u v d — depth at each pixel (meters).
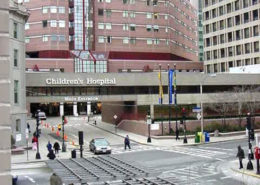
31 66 98.44
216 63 100.25
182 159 35.72
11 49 44.59
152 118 59.19
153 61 107.38
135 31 108.75
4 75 5.25
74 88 61.66
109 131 64.00
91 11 104.75
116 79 63.25
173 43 114.62
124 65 104.56
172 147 45.62
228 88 72.50
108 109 77.31
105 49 106.25
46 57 102.50
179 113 62.91
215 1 100.31
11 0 44.56
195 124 57.22
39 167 33.25
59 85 59.62
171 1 114.12
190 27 132.75
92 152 42.47
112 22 106.94
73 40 103.38
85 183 22.89
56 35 102.81
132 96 64.31
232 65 95.62
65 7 103.44
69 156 39.03
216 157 36.66
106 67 102.62
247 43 91.50
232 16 95.38
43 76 58.94
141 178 24.39
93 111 116.81
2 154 5.20
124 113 68.94
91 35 104.56
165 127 55.34
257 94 64.38
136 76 64.75
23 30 47.38
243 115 63.38
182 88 69.62
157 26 110.81
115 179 23.69
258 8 88.75
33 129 68.94
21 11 46.22
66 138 55.34
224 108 61.09
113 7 107.00
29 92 59.06
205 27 103.69
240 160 29.81
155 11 110.69
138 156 38.06
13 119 44.12
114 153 41.03
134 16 108.88
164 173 28.31
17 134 41.97
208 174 28.17
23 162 35.47
